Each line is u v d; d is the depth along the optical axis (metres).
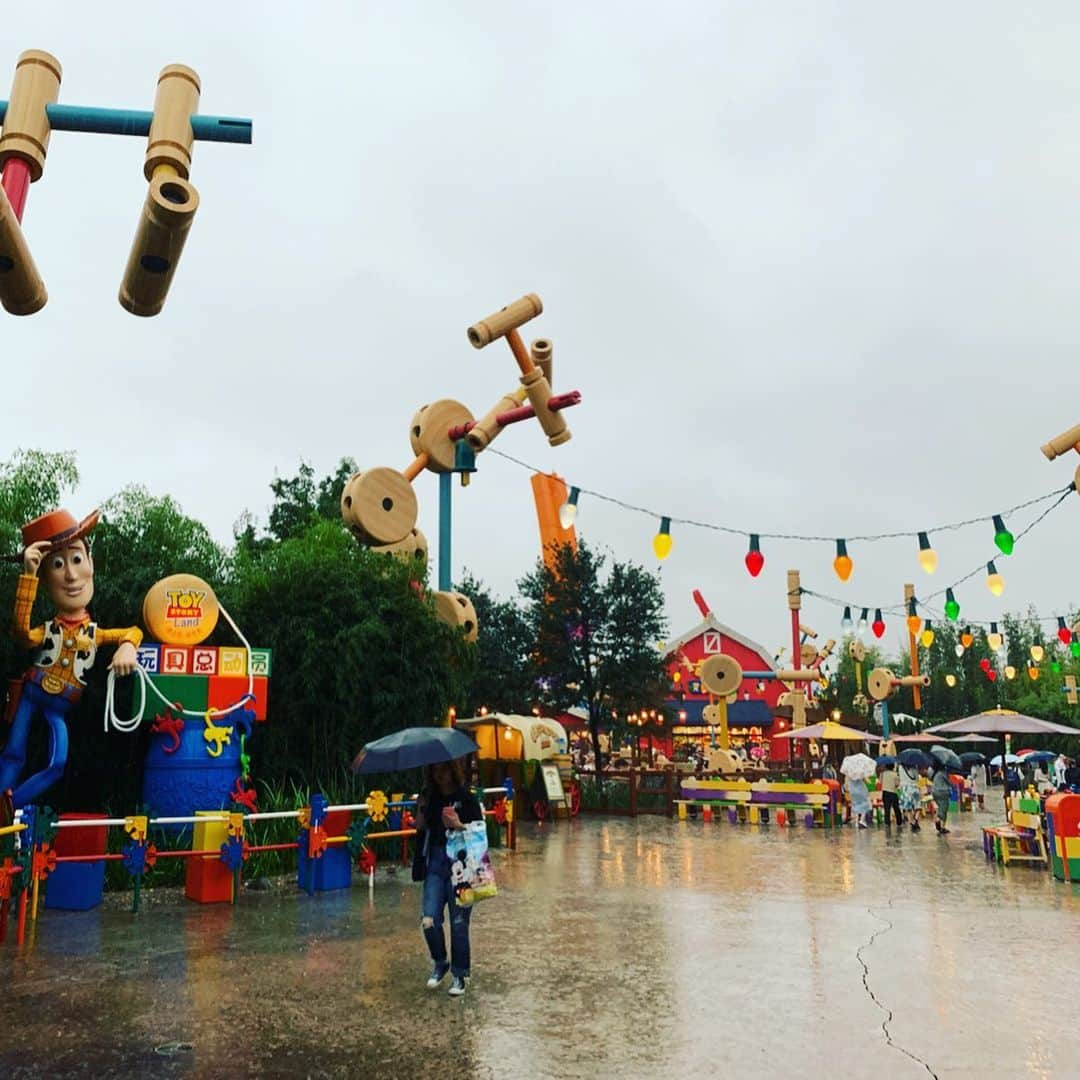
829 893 10.56
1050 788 22.20
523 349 16.12
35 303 5.04
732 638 47.66
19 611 10.30
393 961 7.05
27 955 7.16
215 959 7.08
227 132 5.43
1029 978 6.75
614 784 23.95
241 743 11.85
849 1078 4.77
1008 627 56.34
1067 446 11.84
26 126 5.25
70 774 13.31
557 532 38.12
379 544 16.08
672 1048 5.20
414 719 13.88
